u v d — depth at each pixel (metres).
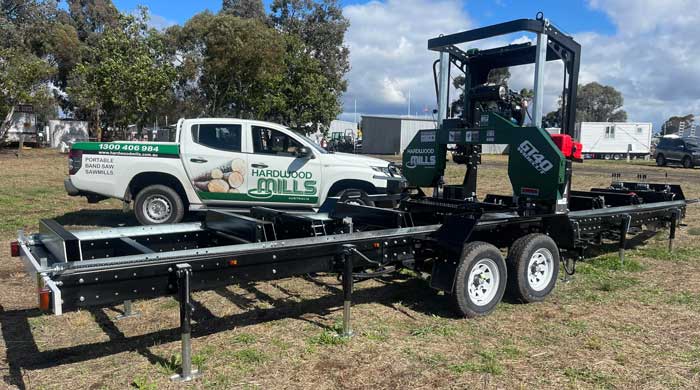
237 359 3.90
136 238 4.73
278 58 30.09
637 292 5.70
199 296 5.39
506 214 5.14
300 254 4.16
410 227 5.14
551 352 4.12
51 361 3.85
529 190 5.57
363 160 8.86
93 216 9.67
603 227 6.46
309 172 8.46
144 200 8.16
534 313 5.00
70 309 3.26
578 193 8.17
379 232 4.66
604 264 6.86
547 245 5.31
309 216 5.49
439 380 3.63
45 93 31.00
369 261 4.56
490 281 4.92
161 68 26.73
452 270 4.69
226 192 8.20
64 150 34.47
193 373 3.63
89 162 8.23
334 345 4.18
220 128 8.27
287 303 5.21
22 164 22.48
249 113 32.66
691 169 28.33
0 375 3.61
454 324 4.67
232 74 29.62
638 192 8.33
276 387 3.49
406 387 3.53
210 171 8.13
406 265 4.96
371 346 4.17
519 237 5.47
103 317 4.75
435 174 6.55
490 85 6.08
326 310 5.02
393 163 9.25
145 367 3.75
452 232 4.75
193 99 36.59
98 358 3.90
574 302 5.34
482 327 4.62
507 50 6.40
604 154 46.38
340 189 8.66
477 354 4.06
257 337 4.32
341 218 5.56
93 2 52.06
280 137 8.48
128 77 25.28
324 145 36.66
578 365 3.90
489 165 27.39
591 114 95.75
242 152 8.23
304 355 3.99
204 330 4.47
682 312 5.07
